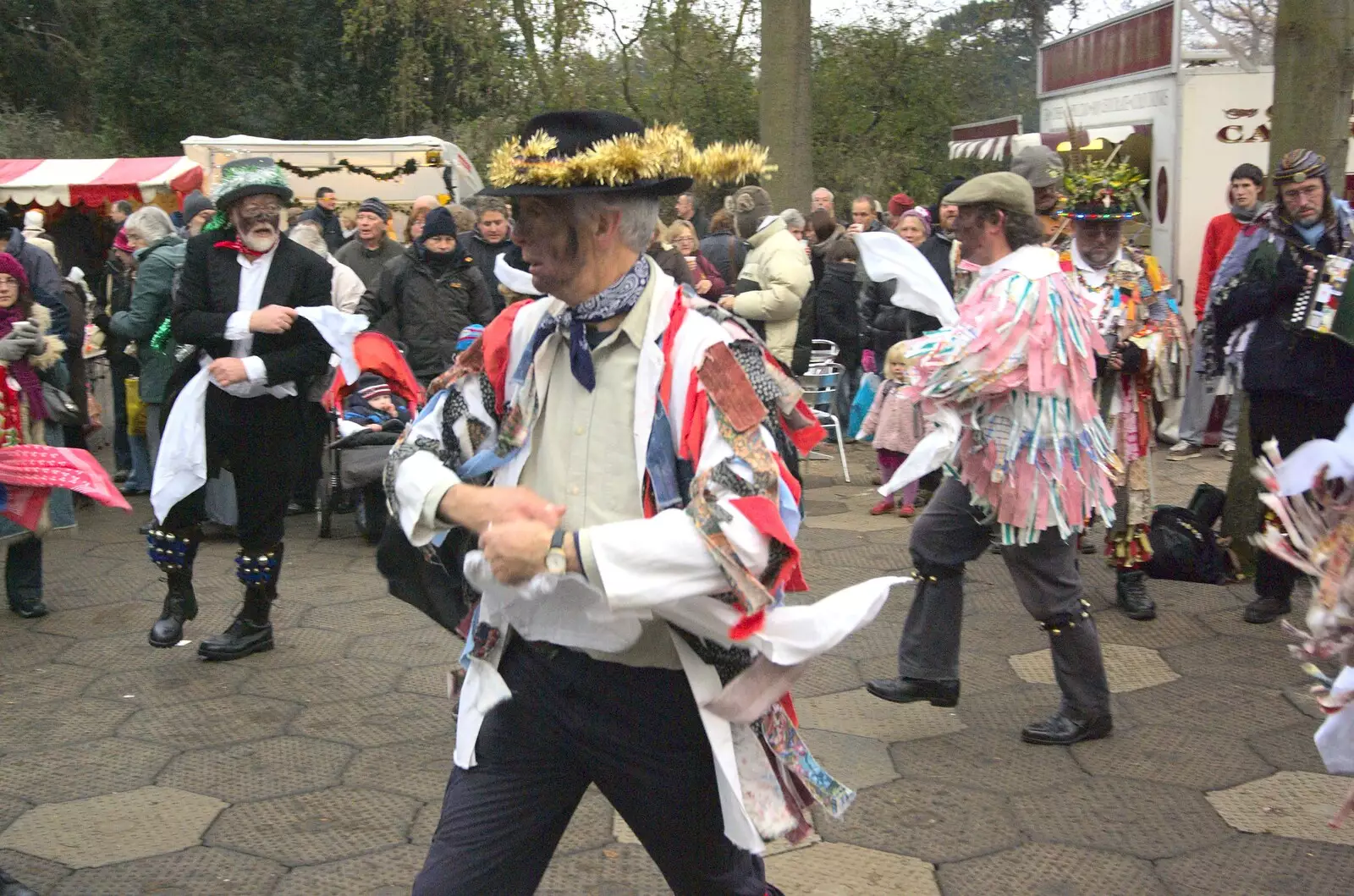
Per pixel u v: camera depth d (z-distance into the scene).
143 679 4.77
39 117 26.62
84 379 7.47
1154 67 9.14
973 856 3.38
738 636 1.90
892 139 18.33
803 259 7.21
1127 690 4.55
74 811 3.68
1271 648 4.93
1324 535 2.57
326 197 10.26
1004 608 5.52
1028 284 3.83
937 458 3.52
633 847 3.45
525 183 1.97
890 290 7.51
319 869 3.34
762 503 1.85
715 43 17.28
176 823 3.60
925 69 18.31
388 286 6.87
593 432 2.06
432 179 13.52
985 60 18.97
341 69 26.30
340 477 6.79
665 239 7.09
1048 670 4.78
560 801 2.18
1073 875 3.28
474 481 2.17
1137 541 5.26
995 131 12.63
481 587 2.07
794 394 2.01
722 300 7.30
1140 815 3.60
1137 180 5.13
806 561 6.39
